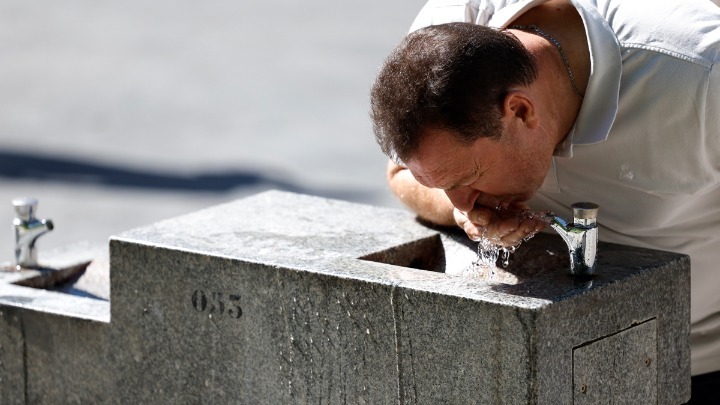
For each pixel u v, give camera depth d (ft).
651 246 28.66
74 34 127.75
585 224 24.25
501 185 24.93
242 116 93.09
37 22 135.13
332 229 29.53
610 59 25.75
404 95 23.56
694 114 25.64
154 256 28.04
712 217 28.50
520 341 22.58
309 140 86.02
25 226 34.88
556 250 27.14
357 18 128.47
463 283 24.16
